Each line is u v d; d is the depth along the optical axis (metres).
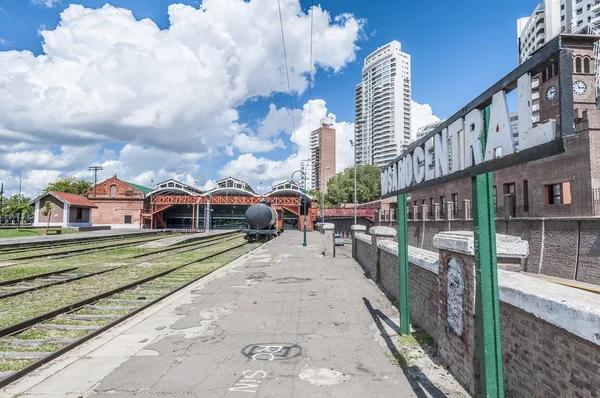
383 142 126.19
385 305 8.34
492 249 3.22
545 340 2.95
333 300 8.88
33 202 52.22
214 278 12.42
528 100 2.46
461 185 32.53
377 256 11.14
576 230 19.00
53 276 13.05
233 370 4.81
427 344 5.62
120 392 4.21
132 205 61.50
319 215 63.41
